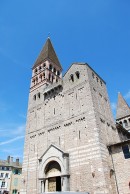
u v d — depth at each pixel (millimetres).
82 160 31328
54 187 33562
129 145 31438
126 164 30531
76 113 37062
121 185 29562
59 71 60438
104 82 47312
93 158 30203
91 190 28062
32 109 48375
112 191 28297
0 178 70500
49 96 45906
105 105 41625
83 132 33844
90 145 31641
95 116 34031
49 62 57062
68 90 41875
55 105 42844
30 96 51969
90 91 37500
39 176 35281
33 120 46000
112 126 39469
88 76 39969
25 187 37125
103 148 31484
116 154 32219
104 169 28719
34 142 41875
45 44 66250
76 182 30172
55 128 39188
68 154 33625
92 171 29266
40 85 50938
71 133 35531
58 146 36219
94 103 36219
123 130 44625
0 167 72750
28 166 39438
